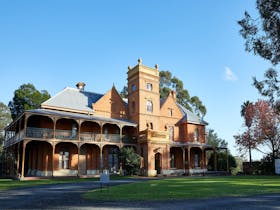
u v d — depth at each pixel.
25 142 26.48
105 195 12.95
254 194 13.37
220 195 12.85
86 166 32.25
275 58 13.36
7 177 31.23
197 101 60.38
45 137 28.08
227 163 39.38
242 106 46.22
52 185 19.59
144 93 36.84
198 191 14.38
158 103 38.16
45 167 29.12
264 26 12.85
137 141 34.97
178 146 37.12
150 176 31.61
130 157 31.52
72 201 11.34
